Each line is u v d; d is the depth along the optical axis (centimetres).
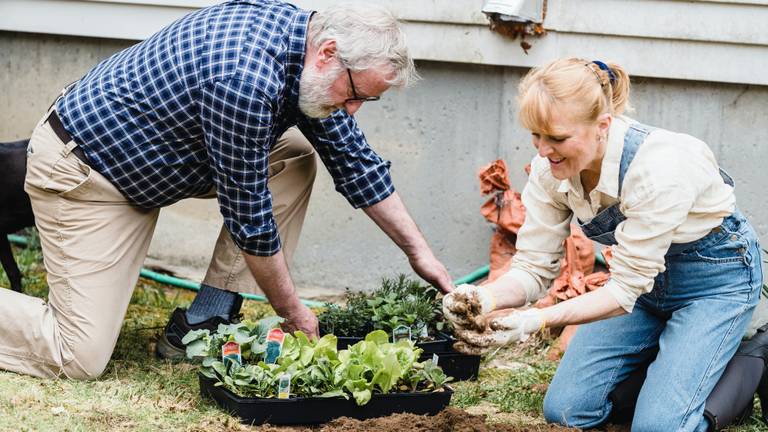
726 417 318
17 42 509
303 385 329
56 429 303
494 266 473
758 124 471
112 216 356
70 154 347
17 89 514
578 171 290
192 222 513
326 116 331
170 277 507
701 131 475
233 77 314
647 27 464
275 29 322
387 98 491
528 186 328
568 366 341
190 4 490
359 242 504
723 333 315
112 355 389
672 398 311
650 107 476
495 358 420
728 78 463
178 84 332
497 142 490
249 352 342
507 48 475
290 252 405
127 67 346
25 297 362
